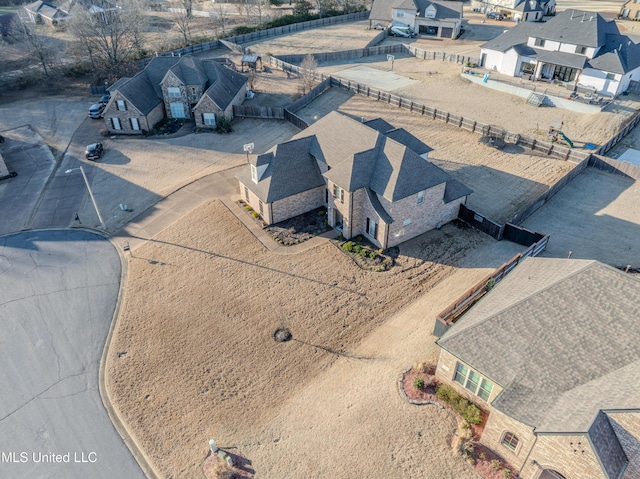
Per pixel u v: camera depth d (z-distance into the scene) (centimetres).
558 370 2205
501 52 7169
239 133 5875
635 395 1883
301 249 3850
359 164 3716
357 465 2361
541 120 5903
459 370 2530
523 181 4684
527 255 3528
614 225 4041
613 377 2083
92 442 2548
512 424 2155
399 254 3766
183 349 3044
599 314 2289
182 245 3953
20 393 2817
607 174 4747
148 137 5806
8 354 3052
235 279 3575
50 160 5331
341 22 10519
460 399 2559
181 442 2522
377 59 8325
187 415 2655
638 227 4009
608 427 1895
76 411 2705
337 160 3956
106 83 7119
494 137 5462
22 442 2559
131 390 2806
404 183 3584
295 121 5984
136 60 7881
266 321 3216
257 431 2555
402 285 3469
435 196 3822
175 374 2886
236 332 3145
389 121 6044
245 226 4131
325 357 2955
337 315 3244
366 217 3834
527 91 6512
